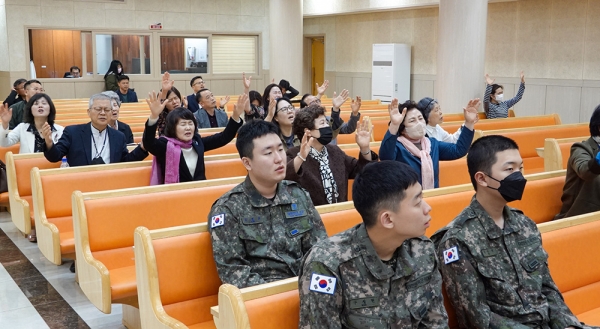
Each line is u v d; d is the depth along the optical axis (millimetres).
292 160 3465
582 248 3064
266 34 18016
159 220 3629
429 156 4082
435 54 14812
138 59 16312
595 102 11734
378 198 1959
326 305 1978
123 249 3531
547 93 12578
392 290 2029
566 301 2986
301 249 2758
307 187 3574
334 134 5207
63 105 9961
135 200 3570
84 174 4301
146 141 4207
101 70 15859
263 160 2656
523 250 2500
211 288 2852
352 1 15727
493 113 9258
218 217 2654
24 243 5562
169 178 4242
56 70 15594
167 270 2738
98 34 15688
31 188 4688
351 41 17141
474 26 9969
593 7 11609
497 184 2465
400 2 14398
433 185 4070
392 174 1969
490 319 2355
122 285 3230
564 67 12219
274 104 4656
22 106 7426
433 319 2084
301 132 3650
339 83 17703
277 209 2730
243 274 2574
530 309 2404
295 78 14703
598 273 3125
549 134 6848
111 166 4395
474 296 2383
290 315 2213
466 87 10055
